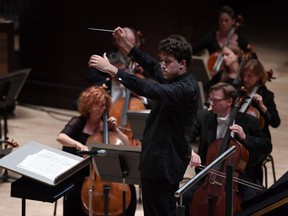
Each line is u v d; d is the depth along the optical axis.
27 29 20.59
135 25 19.75
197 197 11.75
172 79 10.09
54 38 20.33
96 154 10.26
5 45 19.84
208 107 15.03
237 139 12.50
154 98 9.64
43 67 20.58
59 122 19.09
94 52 19.95
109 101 12.70
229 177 9.17
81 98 12.70
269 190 9.55
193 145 16.97
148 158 10.10
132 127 12.56
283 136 17.92
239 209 11.44
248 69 14.37
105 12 19.77
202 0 23.66
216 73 17.61
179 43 9.95
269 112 14.34
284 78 22.42
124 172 11.05
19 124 18.77
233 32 19.12
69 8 20.05
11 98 15.95
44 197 10.33
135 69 15.62
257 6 31.38
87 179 12.37
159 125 10.09
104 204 12.13
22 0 20.59
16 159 10.14
